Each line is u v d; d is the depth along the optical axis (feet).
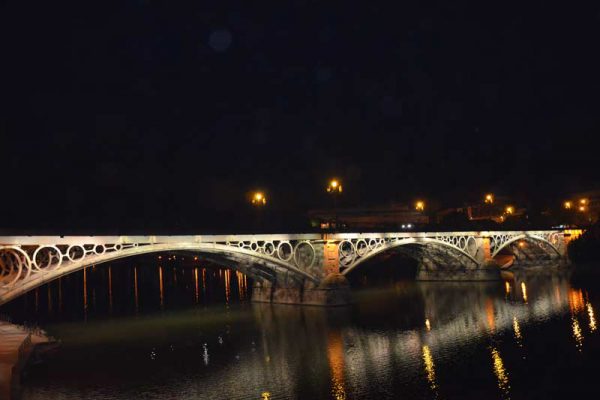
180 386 106.63
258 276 230.48
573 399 92.84
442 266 318.24
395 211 467.52
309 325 170.50
